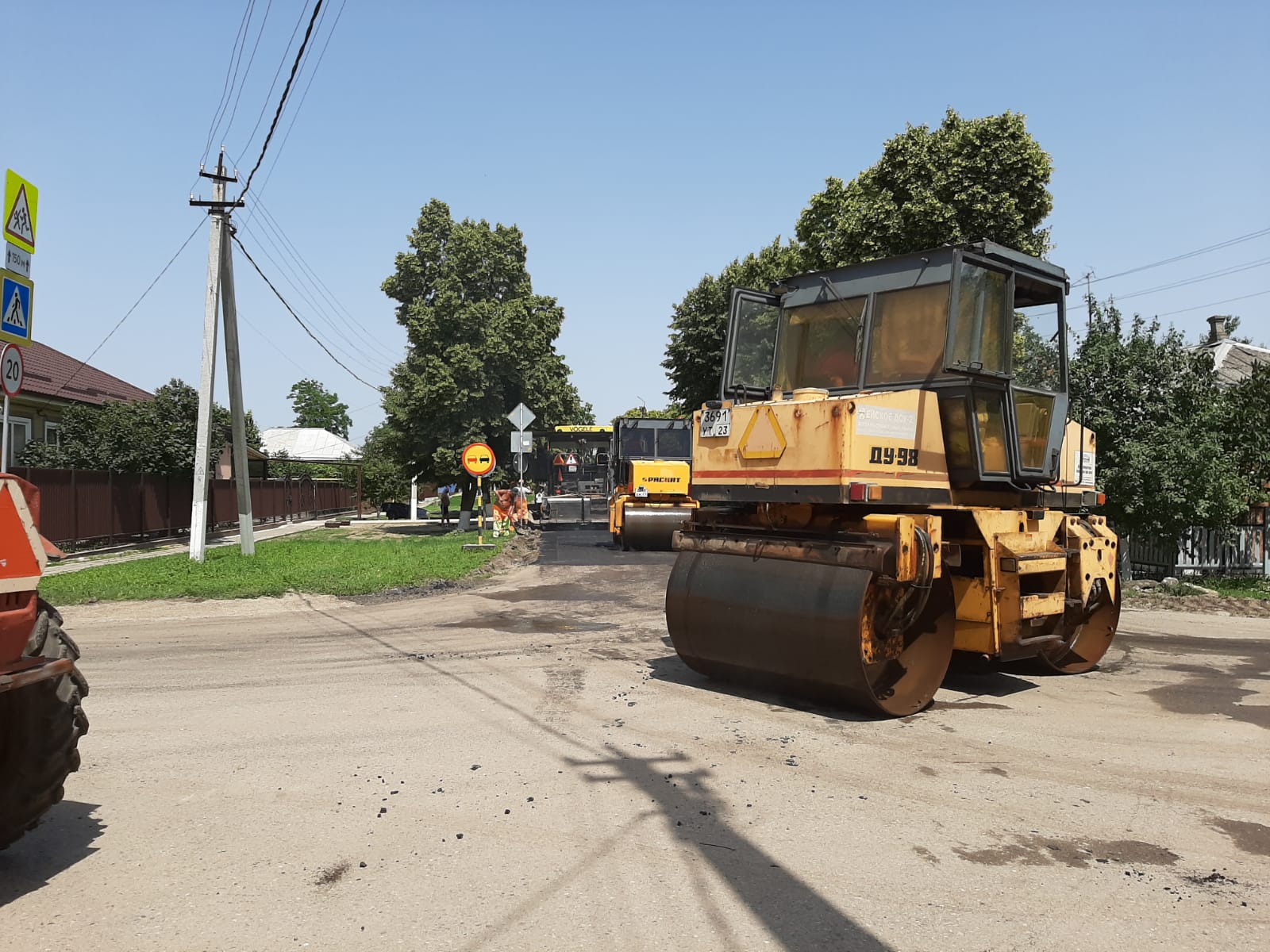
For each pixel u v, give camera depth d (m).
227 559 17.30
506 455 27.83
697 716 6.65
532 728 6.24
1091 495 8.79
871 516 6.50
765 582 6.95
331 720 6.41
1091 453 9.05
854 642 6.32
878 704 6.51
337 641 9.59
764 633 6.85
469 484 26.86
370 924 3.49
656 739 6.04
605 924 3.50
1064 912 3.67
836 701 6.74
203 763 5.45
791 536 7.12
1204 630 11.13
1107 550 8.60
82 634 10.05
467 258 26.89
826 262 19.77
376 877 3.91
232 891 3.77
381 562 16.55
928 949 3.36
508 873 3.96
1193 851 4.32
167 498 24.34
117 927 3.47
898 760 5.65
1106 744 6.08
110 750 5.70
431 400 26.05
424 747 5.80
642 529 19.28
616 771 5.35
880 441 6.53
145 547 21.81
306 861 4.07
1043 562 7.52
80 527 19.81
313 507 43.38
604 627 10.54
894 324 7.25
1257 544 16.86
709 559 7.50
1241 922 3.60
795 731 6.30
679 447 21.14
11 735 3.91
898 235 18.14
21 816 3.96
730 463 7.14
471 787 5.05
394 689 7.37
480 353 26.48
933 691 7.00
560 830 4.45
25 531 3.86
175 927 3.47
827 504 6.68
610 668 8.27
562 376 28.73
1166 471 14.57
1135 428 15.23
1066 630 8.36
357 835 4.37
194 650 9.09
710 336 30.25
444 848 4.21
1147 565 16.98
